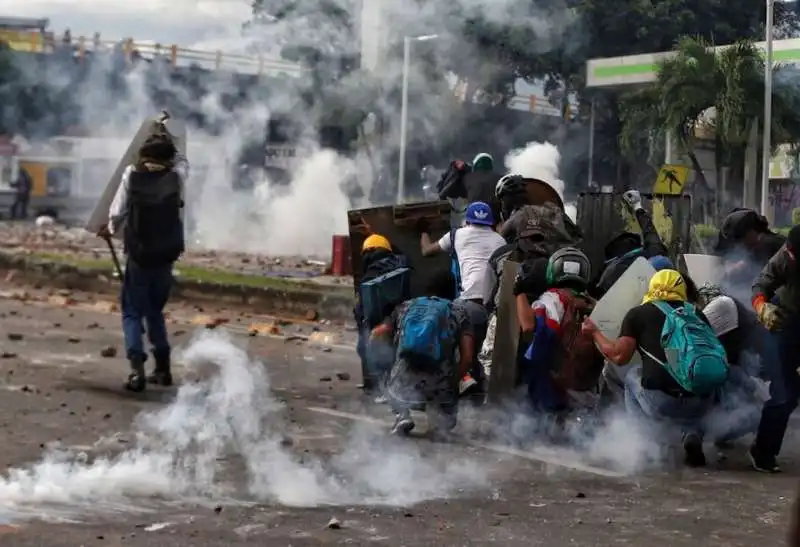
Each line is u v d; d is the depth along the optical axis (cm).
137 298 1000
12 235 3069
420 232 1001
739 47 3225
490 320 937
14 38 3956
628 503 695
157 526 614
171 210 984
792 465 808
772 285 779
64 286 1888
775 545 612
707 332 778
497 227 1038
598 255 975
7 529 598
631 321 789
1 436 805
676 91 3297
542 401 852
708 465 801
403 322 859
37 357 1171
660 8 3484
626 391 820
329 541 597
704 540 620
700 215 2353
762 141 3288
